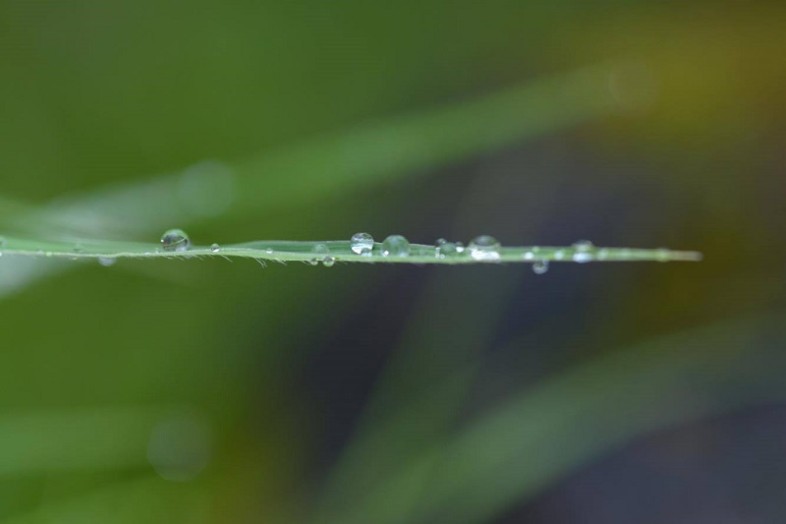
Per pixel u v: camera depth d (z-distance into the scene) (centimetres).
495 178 26
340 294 24
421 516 21
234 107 24
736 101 26
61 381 21
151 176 23
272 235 23
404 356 23
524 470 21
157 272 22
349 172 22
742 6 27
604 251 17
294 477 22
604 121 27
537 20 27
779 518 22
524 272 24
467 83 26
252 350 23
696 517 22
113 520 21
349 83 25
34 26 23
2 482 21
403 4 27
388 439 22
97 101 23
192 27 25
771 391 22
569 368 22
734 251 24
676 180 26
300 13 26
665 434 22
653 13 27
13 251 17
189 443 22
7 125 22
